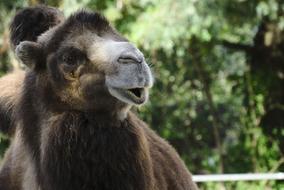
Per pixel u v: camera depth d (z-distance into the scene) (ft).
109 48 42.22
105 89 42.37
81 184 42.75
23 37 51.03
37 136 44.68
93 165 42.70
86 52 43.16
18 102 46.11
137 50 41.45
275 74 141.69
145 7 113.29
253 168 140.46
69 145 42.73
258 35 141.18
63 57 43.57
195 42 130.72
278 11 122.31
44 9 50.96
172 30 110.01
